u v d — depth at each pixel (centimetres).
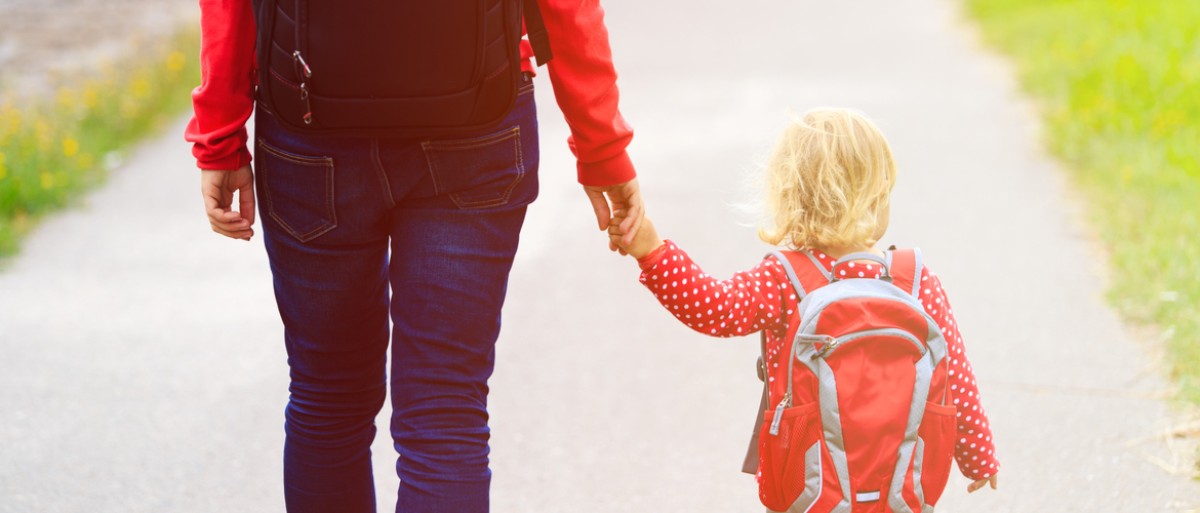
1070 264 729
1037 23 1562
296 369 326
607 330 644
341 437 331
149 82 1342
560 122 1164
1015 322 637
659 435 517
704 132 1105
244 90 297
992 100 1217
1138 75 1115
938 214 841
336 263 304
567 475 482
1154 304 636
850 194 322
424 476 299
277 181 297
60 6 2064
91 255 793
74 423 534
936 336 314
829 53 1512
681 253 320
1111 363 579
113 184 994
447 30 279
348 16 276
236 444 513
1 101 1277
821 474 309
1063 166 964
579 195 912
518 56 292
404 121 284
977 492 458
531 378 580
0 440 516
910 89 1278
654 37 1677
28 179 912
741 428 523
